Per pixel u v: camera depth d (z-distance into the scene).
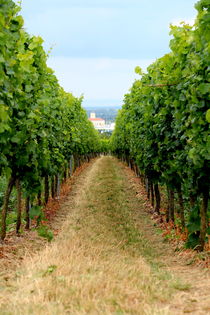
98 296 4.49
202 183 7.08
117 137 31.81
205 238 7.70
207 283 5.56
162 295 4.79
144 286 5.05
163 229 10.23
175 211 12.44
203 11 5.06
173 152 9.07
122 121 22.36
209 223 8.74
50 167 10.66
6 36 5.21
